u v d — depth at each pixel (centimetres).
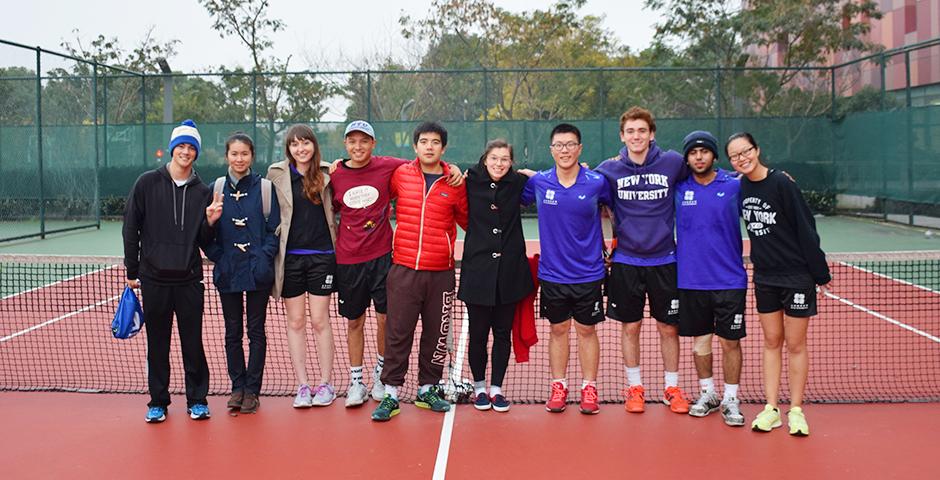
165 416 480
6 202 1503
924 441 432
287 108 1984
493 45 2927
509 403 507
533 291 491
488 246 471
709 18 2319
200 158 1939
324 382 504
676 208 468
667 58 2402
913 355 632
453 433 450
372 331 752
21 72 1490
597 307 476
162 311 456
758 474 389
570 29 3028
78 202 1659
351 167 478
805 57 2241
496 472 393
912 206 1636
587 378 491
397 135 1870
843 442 432
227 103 2012
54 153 1570
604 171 477
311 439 441
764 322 455
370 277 484
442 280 480
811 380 565
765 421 447
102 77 1897
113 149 1948
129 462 410
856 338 695
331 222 485
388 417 470
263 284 471
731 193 457
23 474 395
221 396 529
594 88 2012
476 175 469
